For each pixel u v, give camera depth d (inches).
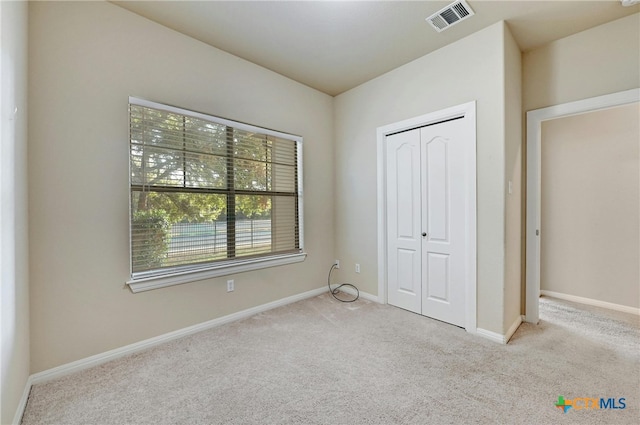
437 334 93.0
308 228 132.6
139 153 83.4
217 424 54.5
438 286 104.8
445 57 99.4
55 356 69.5
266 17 83.4
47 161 68.4
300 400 61.1
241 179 108.6
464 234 96.6
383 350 82.6
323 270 139.6
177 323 90.6
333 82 128.7
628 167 113.7
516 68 96.5
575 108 92.9
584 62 91.2
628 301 113.4
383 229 122.5
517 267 98.8
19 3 59.8
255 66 111.5
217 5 78.2
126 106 80.4
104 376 70.2
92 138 74.9
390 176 121.4
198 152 96.0
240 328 98.6
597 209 120.9
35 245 66.9
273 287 118.5
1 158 49.1
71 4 71.9
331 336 92.0
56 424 54.7
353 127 134.9
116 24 78.5
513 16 83.3
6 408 50.6
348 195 138.6
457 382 66.9
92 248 75.0
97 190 75.7
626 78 84.1
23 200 62.2
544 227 135.3
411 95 110.3
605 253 118.9
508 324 89.5
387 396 62.1
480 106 90.6
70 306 71.7
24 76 63.1
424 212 108.9
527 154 103.0
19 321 58.7
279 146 122.2
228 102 103.3
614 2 77.3
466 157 94.5
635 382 66.3
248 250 110.8
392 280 121.4
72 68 72.0
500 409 57.7
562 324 100.8
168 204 89.3
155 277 84.5
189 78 93.1
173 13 81.7
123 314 80.0
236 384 66.8
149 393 63.8
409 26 87.9
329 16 83.3
